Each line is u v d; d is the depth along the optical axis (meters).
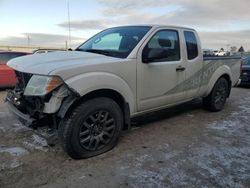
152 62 4.47
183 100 5.38
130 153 3.96
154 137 4.64
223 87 6.48
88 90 3.54
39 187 3.06
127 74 4.07
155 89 4.59
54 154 3.88
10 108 4.05
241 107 7.05
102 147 3.91
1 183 3.12
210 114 6.22
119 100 4.15
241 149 4.18
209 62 5.84
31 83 3.53
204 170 3.49
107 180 3.22
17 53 9.75
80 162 3.66
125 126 4.27
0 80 9.19
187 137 4.68
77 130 3.57
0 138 4.46
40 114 3.53
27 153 3.90
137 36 4.50
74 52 4.31
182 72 5.11
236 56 6.90
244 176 3.36
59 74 3.35
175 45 4.99
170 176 3.32
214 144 4.37
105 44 4.69
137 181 3.21
